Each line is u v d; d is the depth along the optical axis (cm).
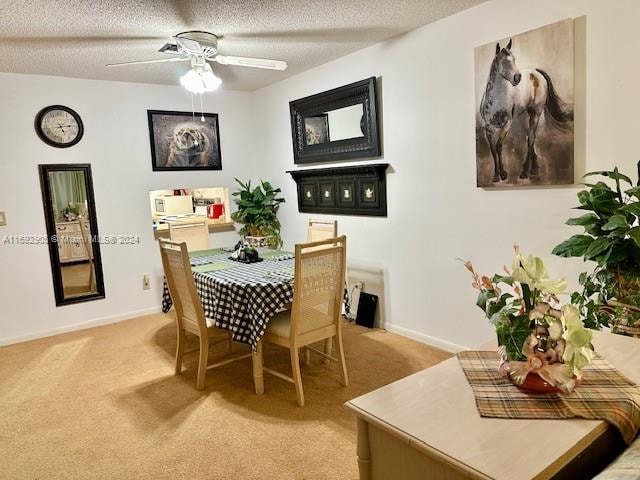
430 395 129
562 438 108
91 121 424
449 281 331
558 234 262
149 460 216
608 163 237
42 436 239
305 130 444
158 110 460
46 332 411
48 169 404
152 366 329
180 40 284
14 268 395
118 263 448
